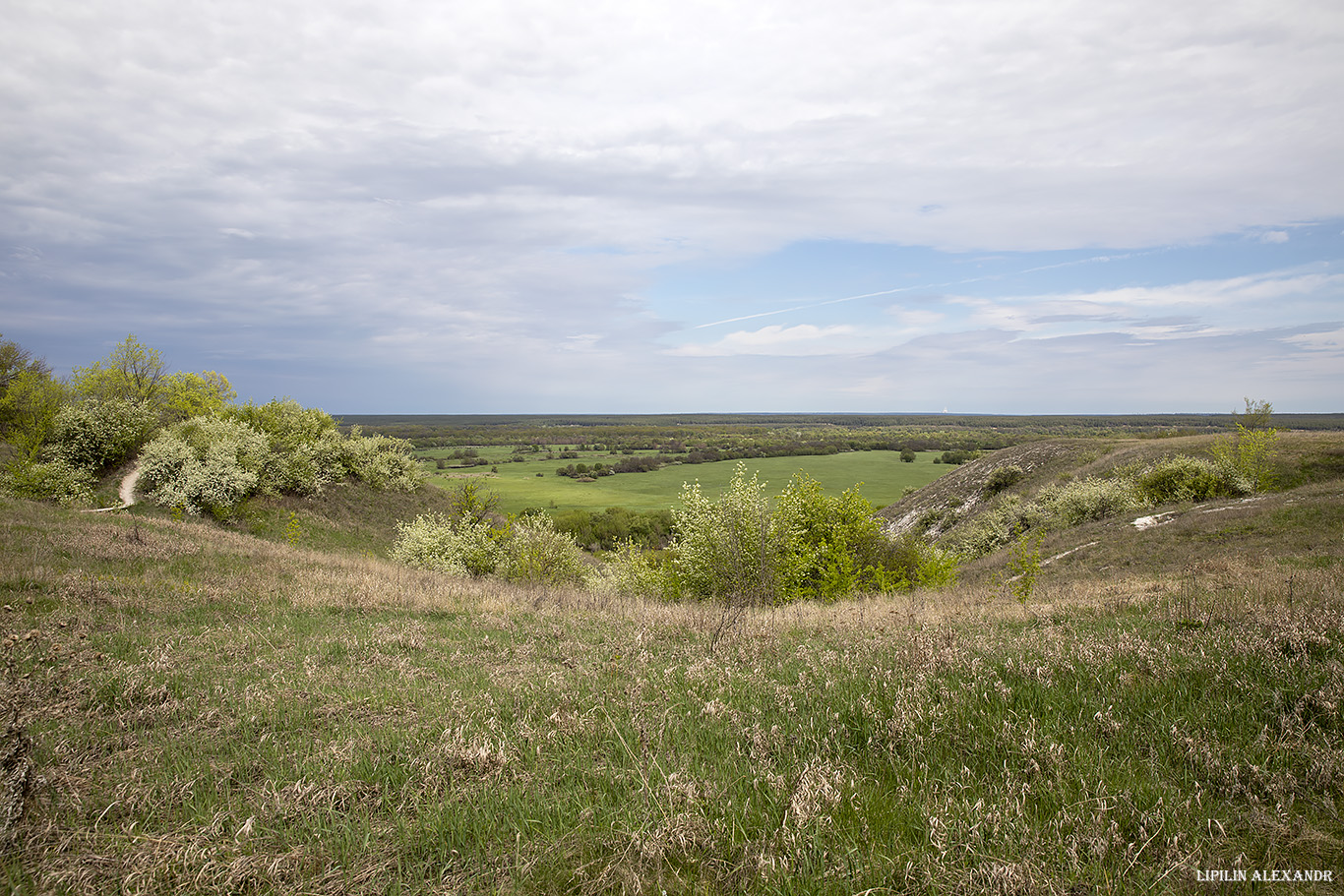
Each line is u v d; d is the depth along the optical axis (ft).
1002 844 10.05
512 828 11.10
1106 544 88.33
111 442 111.45
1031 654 19.30
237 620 32.73
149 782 12.79
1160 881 9.11
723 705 16.80
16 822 10.67
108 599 33.24
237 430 125.39
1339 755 11.43
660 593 67.15
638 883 9.45
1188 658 17.40
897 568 67.77
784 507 65.51
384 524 129.08
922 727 14.35
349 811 12.00
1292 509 75.56
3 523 49.62
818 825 10.44
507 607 42.14
